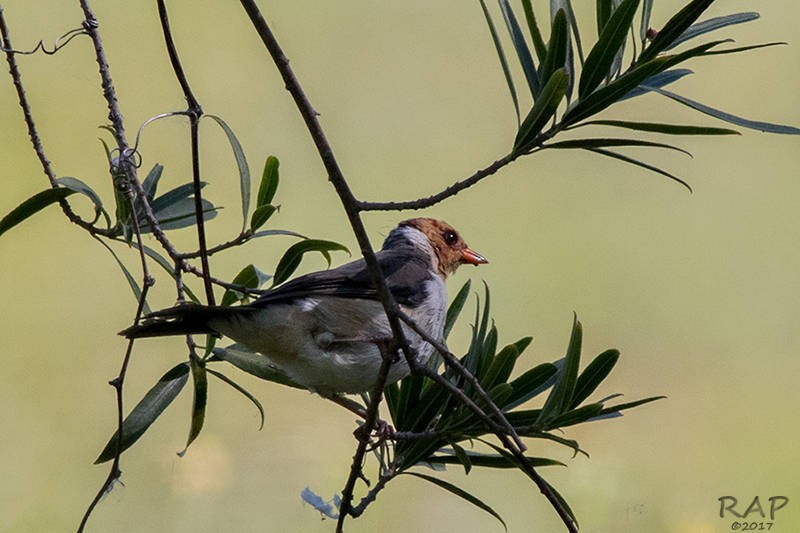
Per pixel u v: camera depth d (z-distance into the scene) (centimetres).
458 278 1484
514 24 500
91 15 598
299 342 598
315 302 603
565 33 469
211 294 566
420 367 462
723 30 2012
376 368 615
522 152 468
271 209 579
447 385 462
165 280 1364
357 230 452
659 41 470
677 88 1886
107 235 587
